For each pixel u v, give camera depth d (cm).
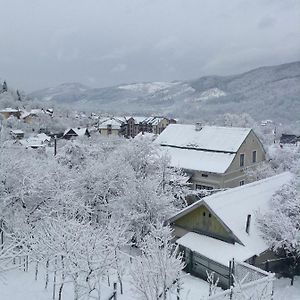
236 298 1486
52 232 1755
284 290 2091
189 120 15112
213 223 2373
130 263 2017
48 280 2069
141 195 2620
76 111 18475
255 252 2153
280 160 4947
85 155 3856
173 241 2608
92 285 1886
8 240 2328
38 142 7419
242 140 4053
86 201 2923
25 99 17725
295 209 2331
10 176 2520
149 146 3522
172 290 1783
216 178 3834
